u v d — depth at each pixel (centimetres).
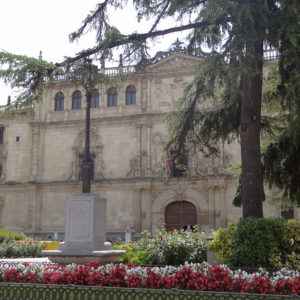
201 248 2000
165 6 1669
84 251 1838
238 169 2692
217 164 5503
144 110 5903
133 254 2025
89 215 1873
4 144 6431
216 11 1395
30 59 1695
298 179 2025
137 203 5747
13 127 6412
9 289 1223
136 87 6009
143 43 1694
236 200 2153
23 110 1798
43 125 6300
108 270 1252
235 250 1573
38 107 6331
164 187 5697
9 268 1347
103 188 5906
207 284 1131
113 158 5969
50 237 5966
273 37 1499
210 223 5459
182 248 1997
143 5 1664
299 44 1452
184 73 5812
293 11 1450
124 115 5969
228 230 1684
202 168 5559
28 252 2730
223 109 2003
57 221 6016
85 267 1301
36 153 6241
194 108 2023
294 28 1439
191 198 5597
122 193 5828
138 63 1720
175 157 2061
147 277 1193
